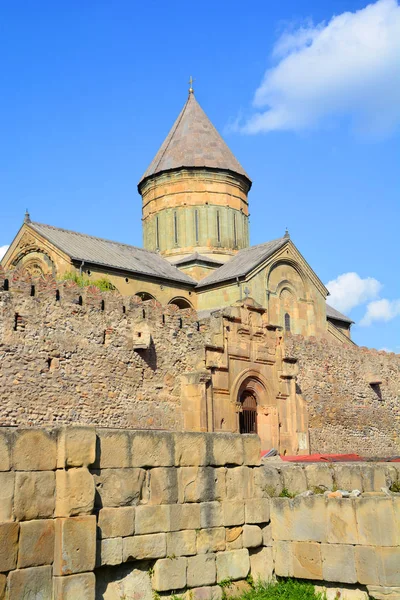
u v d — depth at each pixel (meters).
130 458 11.30
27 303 22.95
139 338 25.98
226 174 47.09
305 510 12.98
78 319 24.44
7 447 9.70
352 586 12.34
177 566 11.59
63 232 39.97
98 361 24.75
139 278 38.75
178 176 46.62
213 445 12.72
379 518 12.10
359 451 36.72
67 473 10.18
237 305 30.89
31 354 22.69
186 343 28.25
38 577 9.70
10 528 9.50
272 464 15.55
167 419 26.72
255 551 13.07
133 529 11.09
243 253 45.00
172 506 11.73
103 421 24.41
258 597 12.09
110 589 10.78
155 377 26.69
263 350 31.17
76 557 10.02
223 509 12.59
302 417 32.22
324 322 44.81
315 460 24.95
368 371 38.81
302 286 44.31
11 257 38.97
